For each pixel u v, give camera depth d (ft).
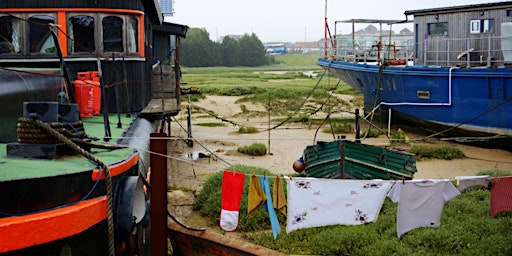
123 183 25.16
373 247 35.99
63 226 20.10
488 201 44.04
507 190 28.86
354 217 28.71
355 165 47.47
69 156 24.90
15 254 19.11
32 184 19.88
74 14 46.75
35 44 46.65
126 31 48.73
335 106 145.79
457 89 82.48
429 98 86.53
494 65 84.79
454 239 35.55
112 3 47.42
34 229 19.22
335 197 28.53
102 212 22.29
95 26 47.26
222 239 32.14
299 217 28.66
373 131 92.99
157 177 28.86
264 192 29.60
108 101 48.98
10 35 46.55
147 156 40.88
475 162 73.72
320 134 98.63
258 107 145.07
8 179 19.51
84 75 45.16
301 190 28.50
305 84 215.31
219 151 81.20
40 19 46.44
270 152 80.69
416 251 34.58
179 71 78.23
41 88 34.94
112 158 25.88
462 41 88.43
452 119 84.28
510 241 34.76
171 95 70.33
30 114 23.29
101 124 40.34
